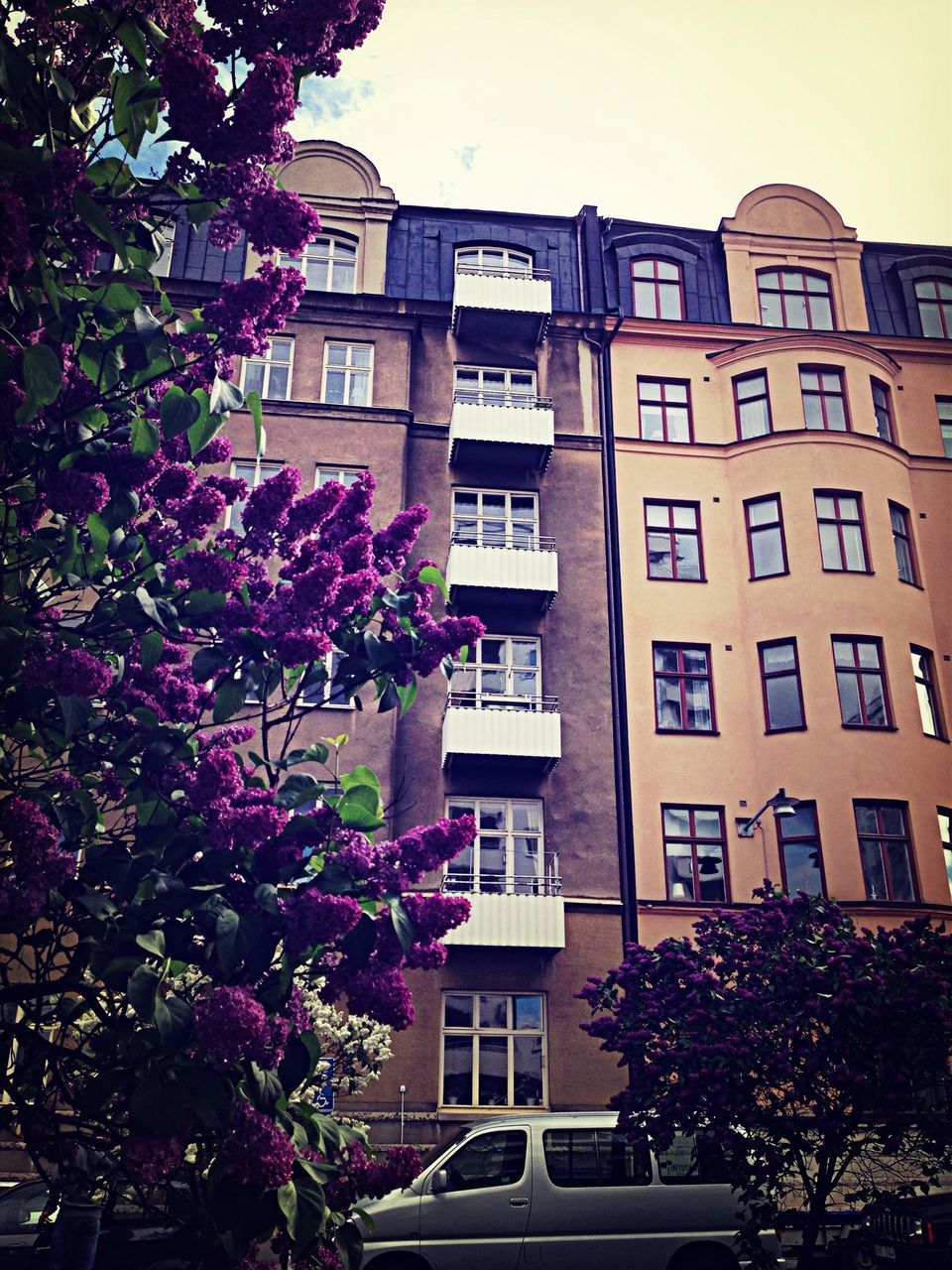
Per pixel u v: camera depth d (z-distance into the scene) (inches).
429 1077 691.4
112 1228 274.4
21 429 175.2
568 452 903.7
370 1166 171.2
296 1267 172.1
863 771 807.1
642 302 985.5
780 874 789.2
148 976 145.6
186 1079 145.3
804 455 895.1
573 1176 396.5
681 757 818.2
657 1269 384.8
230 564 182.2
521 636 836.0
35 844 147.5
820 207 1031.0
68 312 171.5
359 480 214.8
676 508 902.4
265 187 176.6
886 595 863.1
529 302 915.4
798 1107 370.0
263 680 188.4
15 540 185.0
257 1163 145.3
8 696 158.9
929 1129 359.9
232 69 169.0
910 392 976.3
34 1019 175.0
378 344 903.7
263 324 188.1
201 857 167.2
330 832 173.5
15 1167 583.5
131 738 182.4
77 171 155.5
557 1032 715.4
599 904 755.4
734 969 416.5
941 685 870.4
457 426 859.4
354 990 166.6
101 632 185.6
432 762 779.4
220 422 178.2
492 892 757.9
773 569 874.8
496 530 874.1
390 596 205.6
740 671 850.1
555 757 768.3
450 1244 377.7
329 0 164.2
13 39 162.1
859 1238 387.9
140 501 190.2
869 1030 362.9
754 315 986.1
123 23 159.2
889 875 791.7
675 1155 407.5
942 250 1039.0
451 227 982.4
